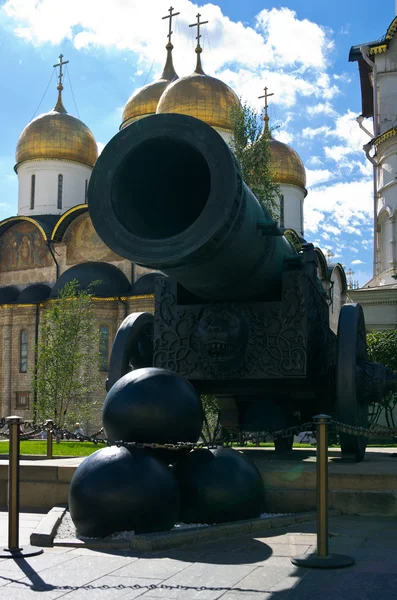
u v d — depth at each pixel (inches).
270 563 182.1
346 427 249.0
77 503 213.2
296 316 290.0
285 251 309.1
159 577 169.0
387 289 993.5
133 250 232.5
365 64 1194.6
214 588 158.7
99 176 237.5
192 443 232.7
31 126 1715.1
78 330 1152.8
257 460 319.6
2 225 1625.2
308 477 264.4
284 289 292.5
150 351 334.3
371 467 285.9
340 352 301.6
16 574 173.9
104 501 209.0
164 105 1537.9
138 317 323.0
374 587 157.8
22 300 1518.2
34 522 250.7
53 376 1082.7
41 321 1494.8
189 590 157.5
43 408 1075.3
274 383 306.0
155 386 234.4
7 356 1512.1
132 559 187.8
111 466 214.5
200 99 1505.9
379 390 312.0
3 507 290.7
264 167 863.7
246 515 232.7
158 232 248.1
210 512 226.8
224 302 295.7
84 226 1539.1
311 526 235.1
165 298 307.7
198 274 262.8
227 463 233.9
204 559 187.3
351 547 199.6
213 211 225.5
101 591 157.6
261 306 293.6
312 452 381.7
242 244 252.2
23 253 1624.0
